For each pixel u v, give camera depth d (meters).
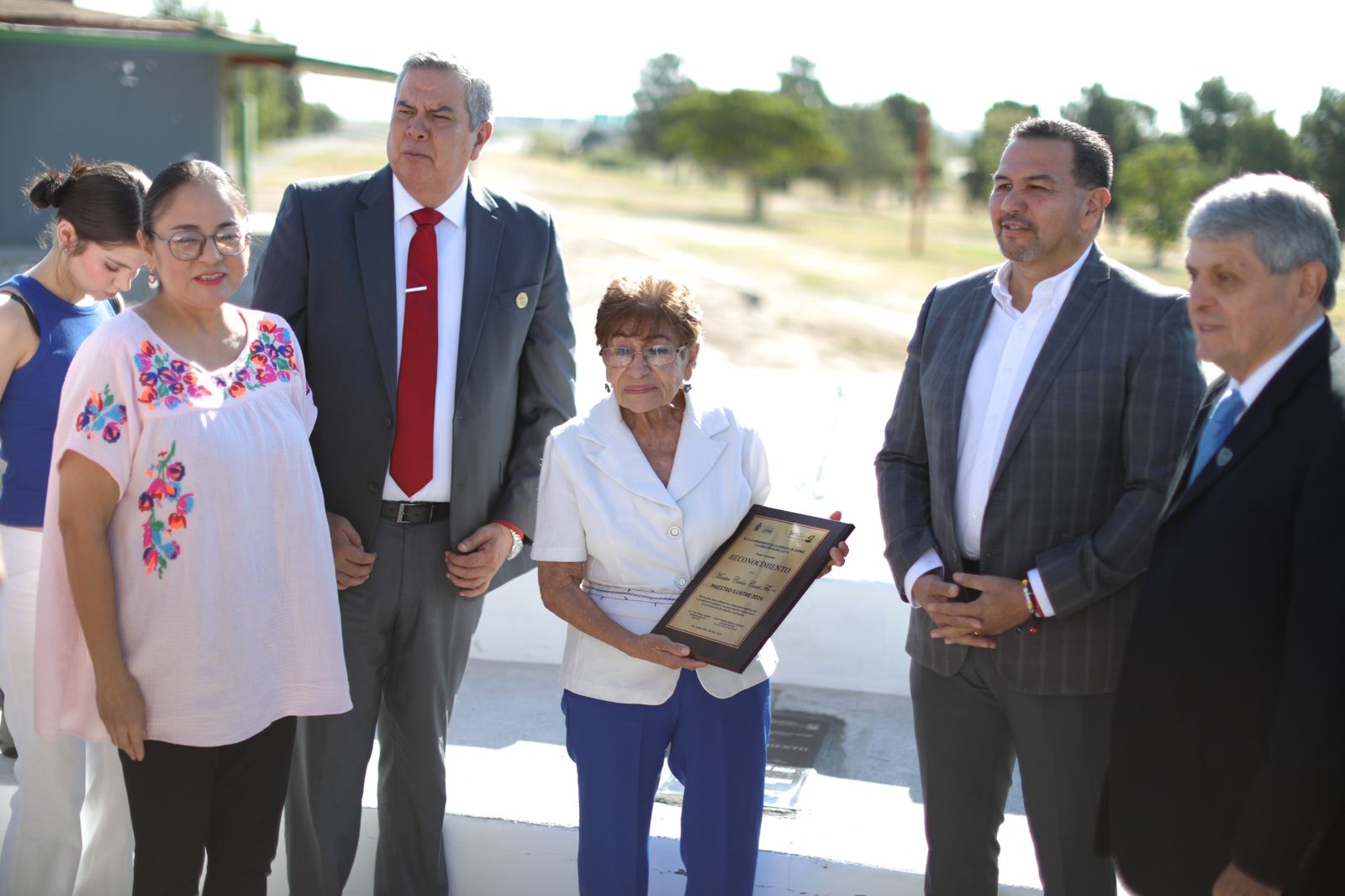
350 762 2.78
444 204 2.80
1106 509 2.43
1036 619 2.41
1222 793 1.91
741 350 19.08
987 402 2.52
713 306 21.52
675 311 2.40
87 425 2.10
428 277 2.78
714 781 2.48
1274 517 1.84
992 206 2.47
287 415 2.35
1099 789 2.43
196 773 2.24
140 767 2.23
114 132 16.97
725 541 2.54
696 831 2.49
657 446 2.56
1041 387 2.41
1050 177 2.38
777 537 2.48
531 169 66.50
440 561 2.82
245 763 2.33
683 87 70.44
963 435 2.54
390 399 2.74
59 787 2.76
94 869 2.86
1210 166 26.84
